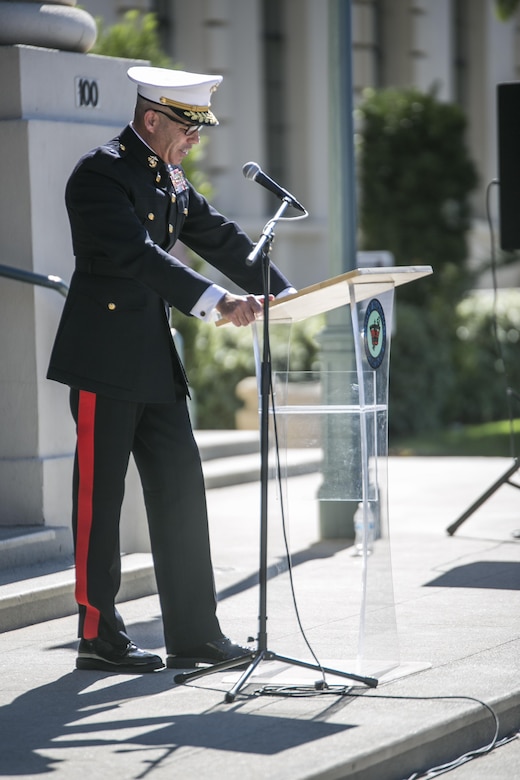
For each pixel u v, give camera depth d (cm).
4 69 1323
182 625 1025
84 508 1015
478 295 3594
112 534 1022
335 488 984
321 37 3616
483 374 3459
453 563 1461
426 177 3234
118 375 987
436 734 863
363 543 977
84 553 1020
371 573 983
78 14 1390
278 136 3606
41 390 1330
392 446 3008
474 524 1748
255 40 3441
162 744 830
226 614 1225
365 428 951
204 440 2377
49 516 1340
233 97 3391
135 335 991
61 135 1338
